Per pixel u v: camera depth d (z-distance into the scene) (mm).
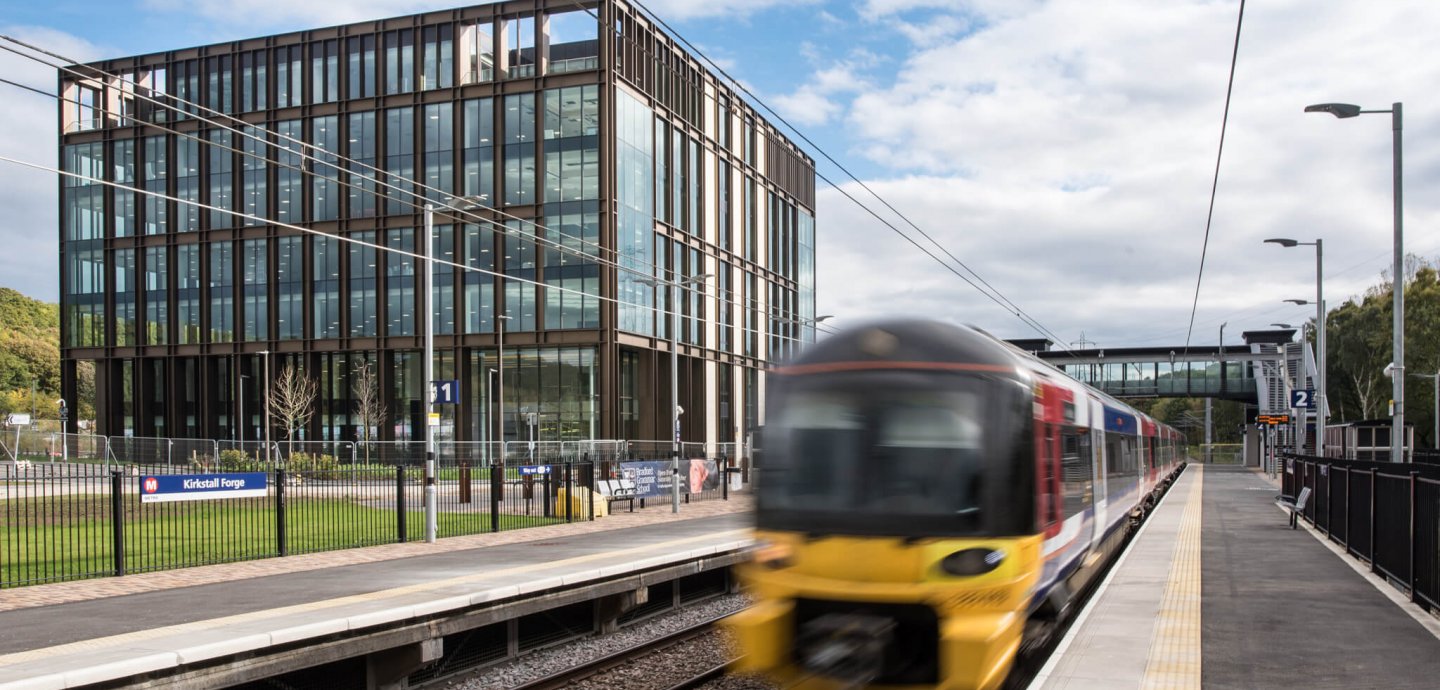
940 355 9352
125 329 61938
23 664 8609
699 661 11922
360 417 57844
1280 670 9281
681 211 58719
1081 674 9102
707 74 61750
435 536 20625
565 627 13945
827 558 9062
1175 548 19156
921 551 8797
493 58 54312
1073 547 11852
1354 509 18047
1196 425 125312
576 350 52812
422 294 55562
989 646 8430
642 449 48219
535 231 53000
